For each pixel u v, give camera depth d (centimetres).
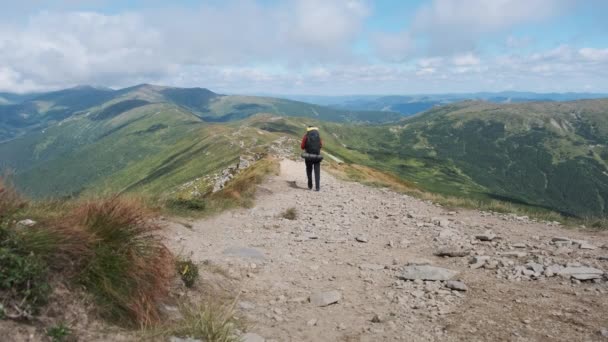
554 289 411
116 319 270
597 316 339
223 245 617
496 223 771
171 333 274
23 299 228
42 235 268
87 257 283
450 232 684
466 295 410
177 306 330
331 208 973
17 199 319
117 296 276
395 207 972
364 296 425
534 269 469
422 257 565
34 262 245
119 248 309
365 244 646
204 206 876
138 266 305
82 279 271
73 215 330
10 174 327
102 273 280
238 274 481
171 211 785
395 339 322
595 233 674
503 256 539
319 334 334
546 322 335
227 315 324
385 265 527
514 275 460
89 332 241
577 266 469
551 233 676
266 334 326
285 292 437
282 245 643
